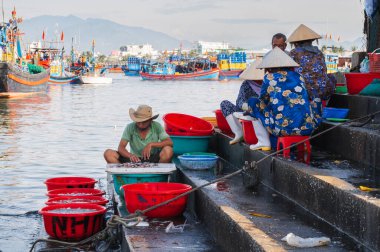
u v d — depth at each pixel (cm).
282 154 695
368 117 743
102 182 1064
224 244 554
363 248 453
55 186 852
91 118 2603
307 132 686
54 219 681
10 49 5150
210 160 817
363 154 665
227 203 600
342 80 1142
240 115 798
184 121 1008
